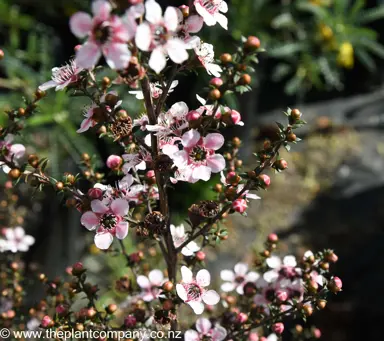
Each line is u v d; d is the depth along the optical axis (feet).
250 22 2.02
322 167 2.54
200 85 1.99
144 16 0.70
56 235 1.83
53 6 2.02
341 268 1.94
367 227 2.15
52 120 1.54
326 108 2.87
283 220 2.25
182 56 0.66
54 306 0.96
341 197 2.35
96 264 1.90
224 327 0.88
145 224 0.79
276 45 2.23
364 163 2.55
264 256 0.93
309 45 2.32
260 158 0.78
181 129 0.74
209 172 0.72
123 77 0.69
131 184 0.82
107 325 0.87
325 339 1.68
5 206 1.15
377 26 3.09
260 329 1.07
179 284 0.77
